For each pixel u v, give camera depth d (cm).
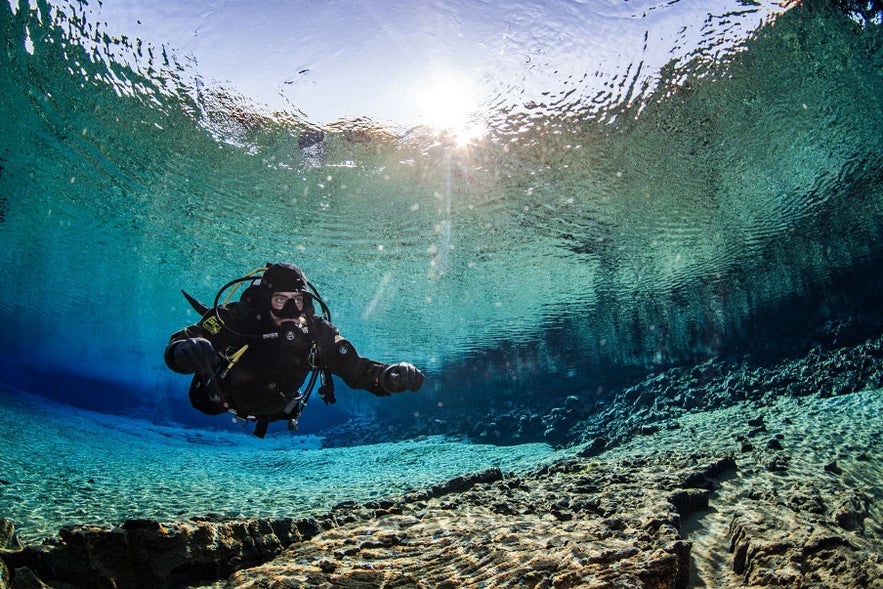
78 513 423
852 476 431
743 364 989
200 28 539
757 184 714
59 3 527
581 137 627
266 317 203
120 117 662
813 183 713
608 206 769
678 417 898
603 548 246
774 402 797
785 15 489
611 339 1231
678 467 450
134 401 2155
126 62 578
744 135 615
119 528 238
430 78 580
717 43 521
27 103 668
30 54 589
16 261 1372
